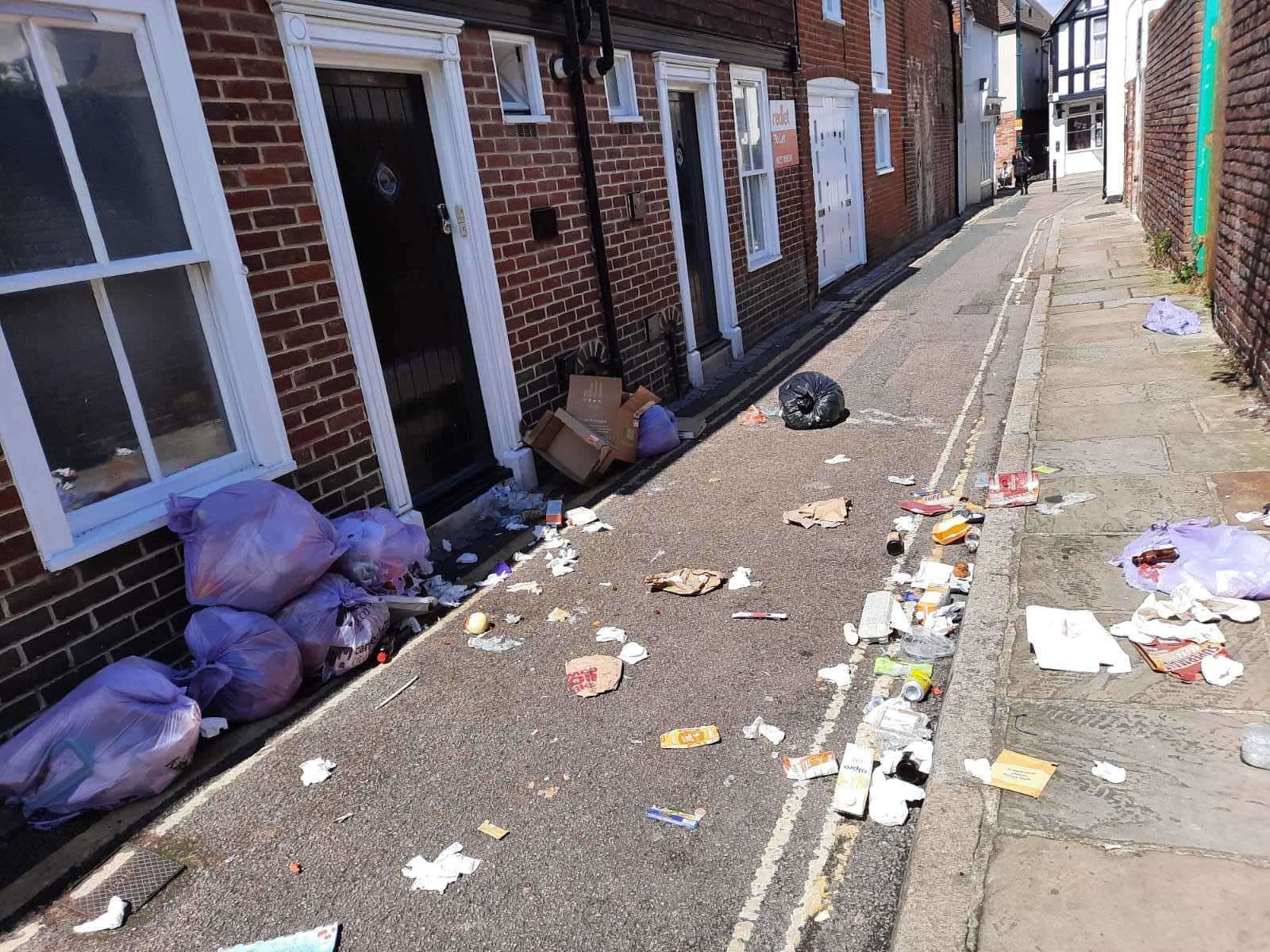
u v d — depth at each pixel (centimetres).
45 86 344
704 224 947
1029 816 269
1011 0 3919
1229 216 732
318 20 450
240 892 286
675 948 251
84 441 365
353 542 441
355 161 504
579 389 652
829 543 506
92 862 303
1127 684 325
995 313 1108
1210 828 255
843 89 1380
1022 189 3312
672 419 719
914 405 761
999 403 739
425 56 526
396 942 261
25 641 335
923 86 2028
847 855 279
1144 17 1537
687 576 473
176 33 383
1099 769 283
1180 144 1025
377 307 524
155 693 338
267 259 429
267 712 380
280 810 323
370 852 299
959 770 294
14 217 336
